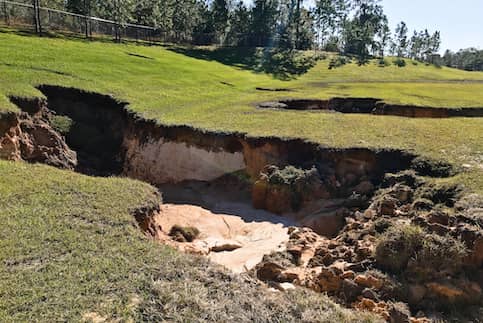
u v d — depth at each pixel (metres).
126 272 5.43
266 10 61.91
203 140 15.35
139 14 54.16
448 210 8.97
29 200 7.59
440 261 7.22
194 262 5.95
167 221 10.89
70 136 17.19
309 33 67.81
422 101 24.08
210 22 60.91
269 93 27.17
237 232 10.91
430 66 64.50
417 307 6.77
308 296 5.65
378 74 49.03
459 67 95.62
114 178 9.70
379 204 9.88
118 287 5.07
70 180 8.95
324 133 14.47
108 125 18.50
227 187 14.53
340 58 59.53
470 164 11.02
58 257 5.68
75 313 4.54
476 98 25.98
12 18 39.69
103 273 5.35
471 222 8.03
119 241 6.32
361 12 72.50
